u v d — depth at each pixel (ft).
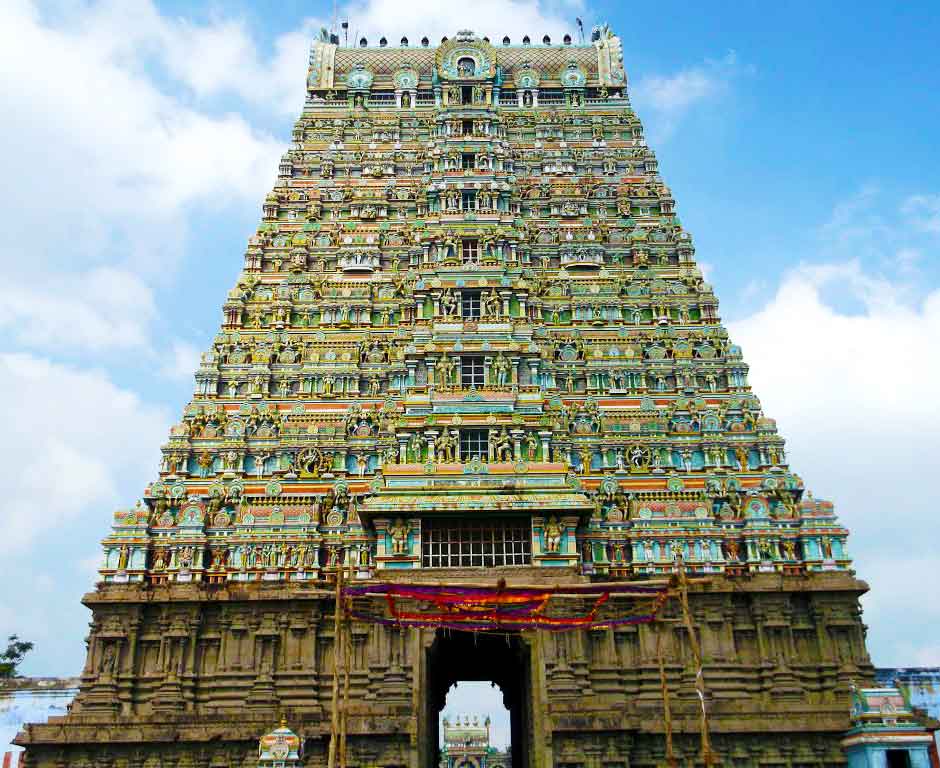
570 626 127.24
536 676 144.66
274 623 150.92
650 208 219.61
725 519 164.35
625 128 236.63
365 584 112.47
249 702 145.38
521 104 243.19
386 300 196.65
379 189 221.25
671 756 120.16
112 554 157.69
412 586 112.47
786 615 151.64
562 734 139.23
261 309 196.44
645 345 191.52
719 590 152.66
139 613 151.53
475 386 176.45
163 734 139.44
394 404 179.11
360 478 171.12
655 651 149.89
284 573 156.35
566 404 182.09
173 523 162.09
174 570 157.17
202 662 150.30
